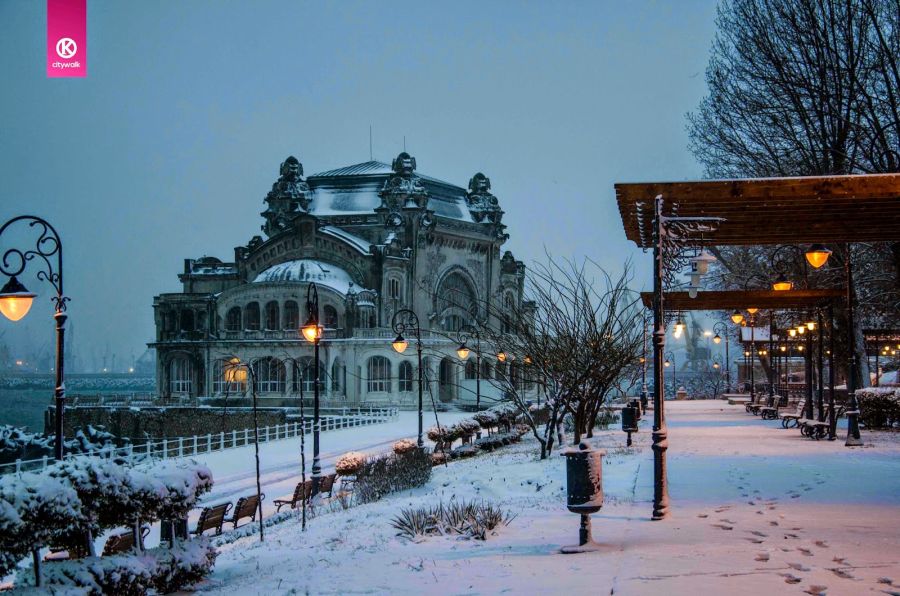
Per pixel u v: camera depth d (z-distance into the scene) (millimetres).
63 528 12133
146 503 13641
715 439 33906
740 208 20172
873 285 48625
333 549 16906
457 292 125562
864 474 21672
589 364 33438
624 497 19125
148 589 13953
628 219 21219
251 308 113625
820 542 13234
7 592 11633
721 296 35500
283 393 109438
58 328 19391
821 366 35031
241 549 21062
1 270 18594
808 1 39438
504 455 35531
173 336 117750
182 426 104812
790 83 40781
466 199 135375
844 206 19984
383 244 115438
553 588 11102
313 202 129625
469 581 12055
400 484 27875
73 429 109125
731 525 15008
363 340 104875
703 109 47688
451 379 113250
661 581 11039
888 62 38406
